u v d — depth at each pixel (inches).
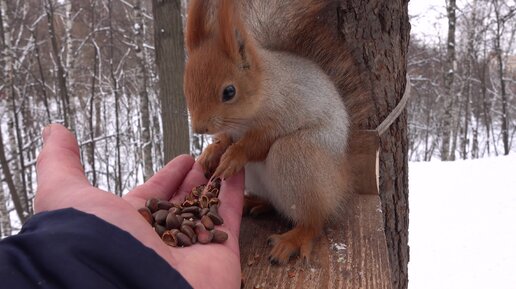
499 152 178.4
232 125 16.6
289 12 18.8
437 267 48.8
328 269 15.1
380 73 19.8
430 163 81.0
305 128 17.0
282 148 16.8
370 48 19.5
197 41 16.6
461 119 162.7
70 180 13.8
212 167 18.1
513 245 51.1
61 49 104.4
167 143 35.0
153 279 11.8
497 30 135.4
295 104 17.0
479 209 60.4
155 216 15.1
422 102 163.8
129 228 12.7
